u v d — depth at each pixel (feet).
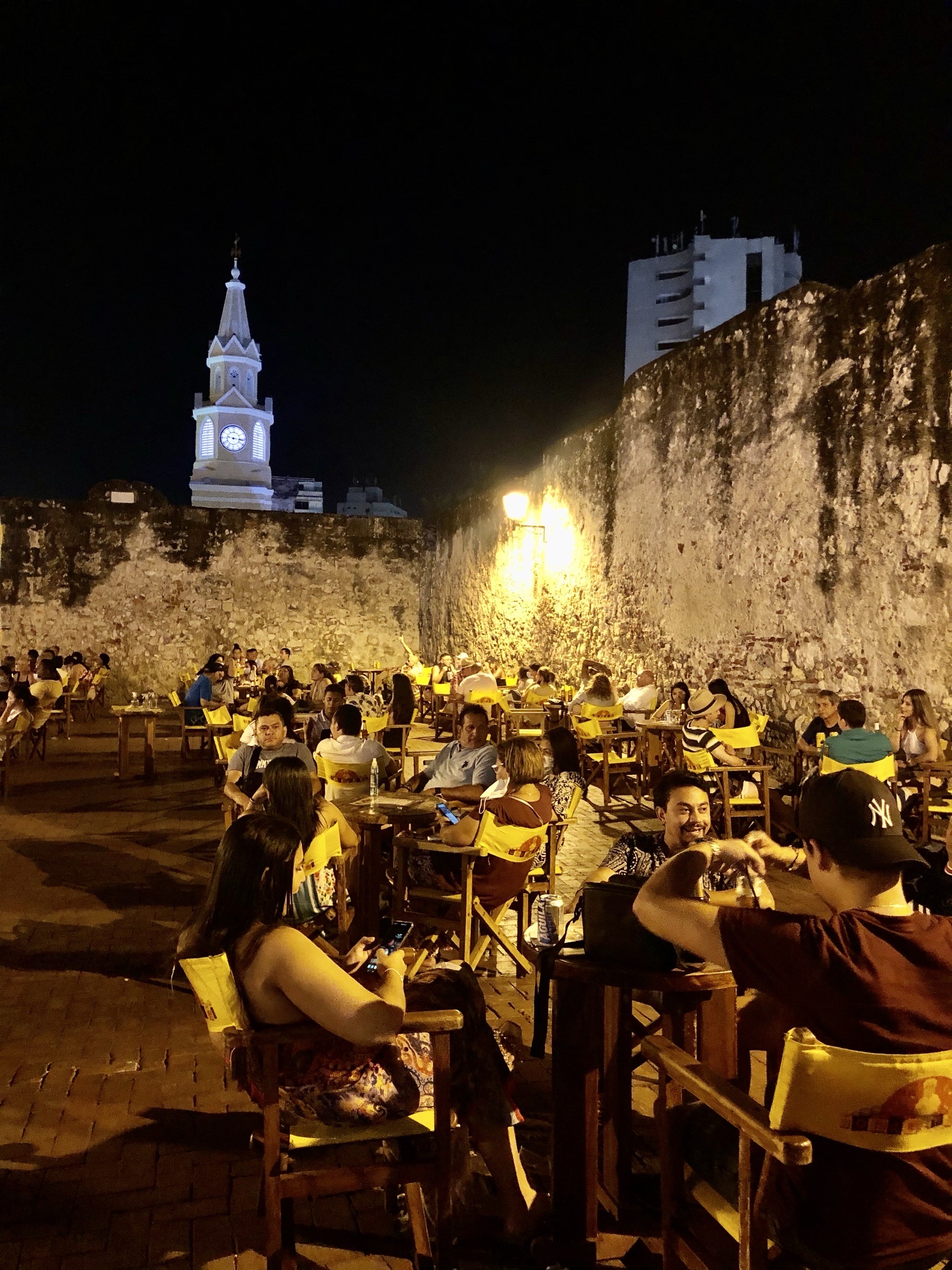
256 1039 6.86
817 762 23.85
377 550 69.00
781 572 29.78
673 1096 7.12
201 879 20.04
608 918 7.97
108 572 63.31
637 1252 8.00
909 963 5.53
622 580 40.52
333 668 43.09
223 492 207.92
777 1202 5.85
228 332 209.56
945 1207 5.52
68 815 26.68
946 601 23.39
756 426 31.04
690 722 26.37
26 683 41.70
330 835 12.90
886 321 25.38
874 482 25.82
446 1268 7.36
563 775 16.44
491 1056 8.61
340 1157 7.33
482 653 57.72
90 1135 9.88
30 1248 8.04
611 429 41.47
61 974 14.62
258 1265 7.87
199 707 36.86
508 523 53.57
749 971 5.83
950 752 22.89
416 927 15.23
